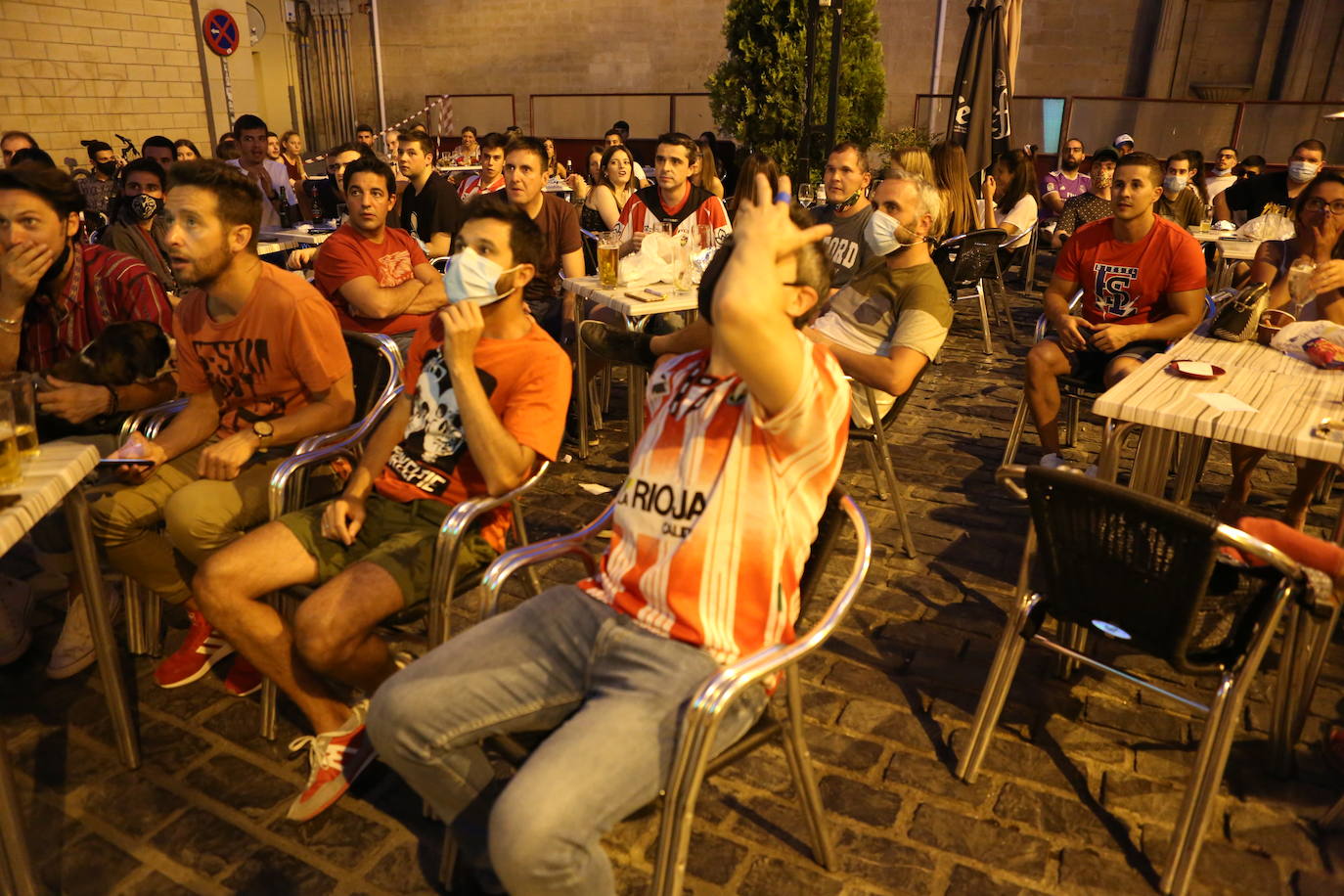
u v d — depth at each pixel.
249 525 2.48
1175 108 13.66
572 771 1.46
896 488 3.44
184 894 1.97
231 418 2.64
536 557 1.95
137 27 11.55
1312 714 2.59
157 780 2.32
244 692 2.65
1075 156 10.14
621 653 1.64
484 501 2.12
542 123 17.45
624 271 4.18
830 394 1.55
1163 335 3.71
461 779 1.74
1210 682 2.74
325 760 2.14
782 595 1.65
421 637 2.85
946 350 6.62
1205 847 2.11
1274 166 12.78
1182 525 1.77
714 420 1.62
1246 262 6.22
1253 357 2.93
